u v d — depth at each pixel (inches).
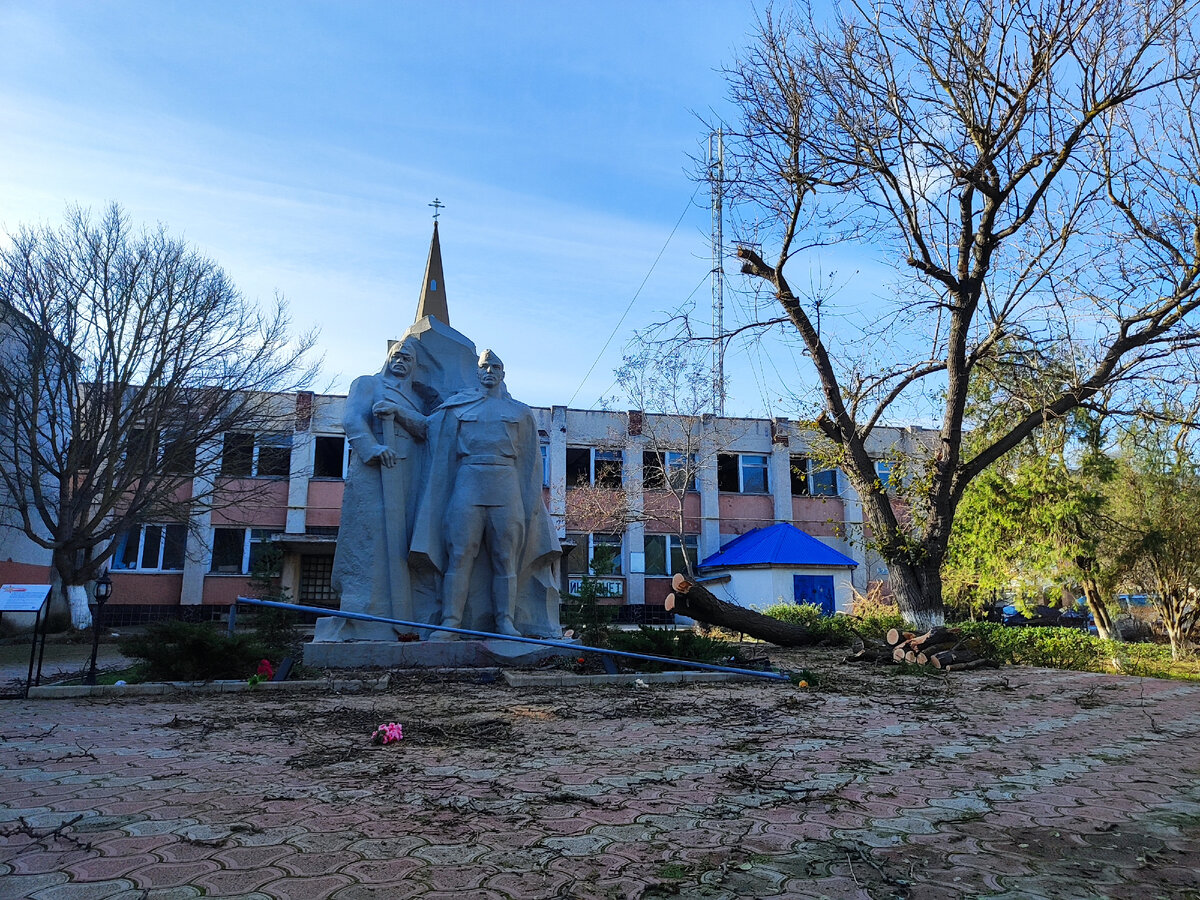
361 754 217.8
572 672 395.9
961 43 523.5
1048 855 143.3
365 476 470.6
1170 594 669.9
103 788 180.4
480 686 366.6
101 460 834.2
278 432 1002.1
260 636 483.5
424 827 152.9
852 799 177.5
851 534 1099.3
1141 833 156.3
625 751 225.1
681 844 145.3
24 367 839.1
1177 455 673.6
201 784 184.2
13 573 908.6
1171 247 535.2
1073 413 658.2
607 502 1233.4
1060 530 675.4
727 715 291.0
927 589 596.1
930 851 144.2
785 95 589.6
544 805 168.9
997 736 259.9
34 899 117.8
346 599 452.4
